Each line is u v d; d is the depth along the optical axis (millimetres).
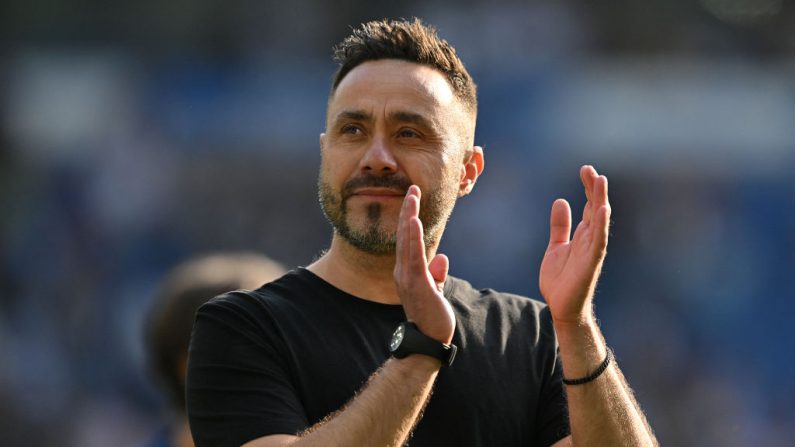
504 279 47531
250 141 50875
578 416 9398
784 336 49000
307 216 50656
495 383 10039
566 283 9312
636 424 9523
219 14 60312
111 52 54125
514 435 10016
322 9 60844
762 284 49188
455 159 10328
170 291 12891
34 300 51656
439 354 8820
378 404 8672
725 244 49219
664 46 58781
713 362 48844
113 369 50094
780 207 49062
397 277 8945
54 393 49188
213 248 50688
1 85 54406
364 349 9828
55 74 53875
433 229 10266
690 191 49219
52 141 53344
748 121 49156
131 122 52625
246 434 9188
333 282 10172
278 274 13438
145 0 60344
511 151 48312
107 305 51156
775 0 61938
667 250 49469
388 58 10281
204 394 9492
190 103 51719
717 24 61062
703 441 47188
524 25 55750
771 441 47406
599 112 48625
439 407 9812
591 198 9406
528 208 47844
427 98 10141
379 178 9898
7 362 49719
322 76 50875
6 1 59000
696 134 49094
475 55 54969
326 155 10172
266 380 9422
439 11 56812
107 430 47344
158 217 51438
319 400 9570
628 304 49531
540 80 48781
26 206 52844
